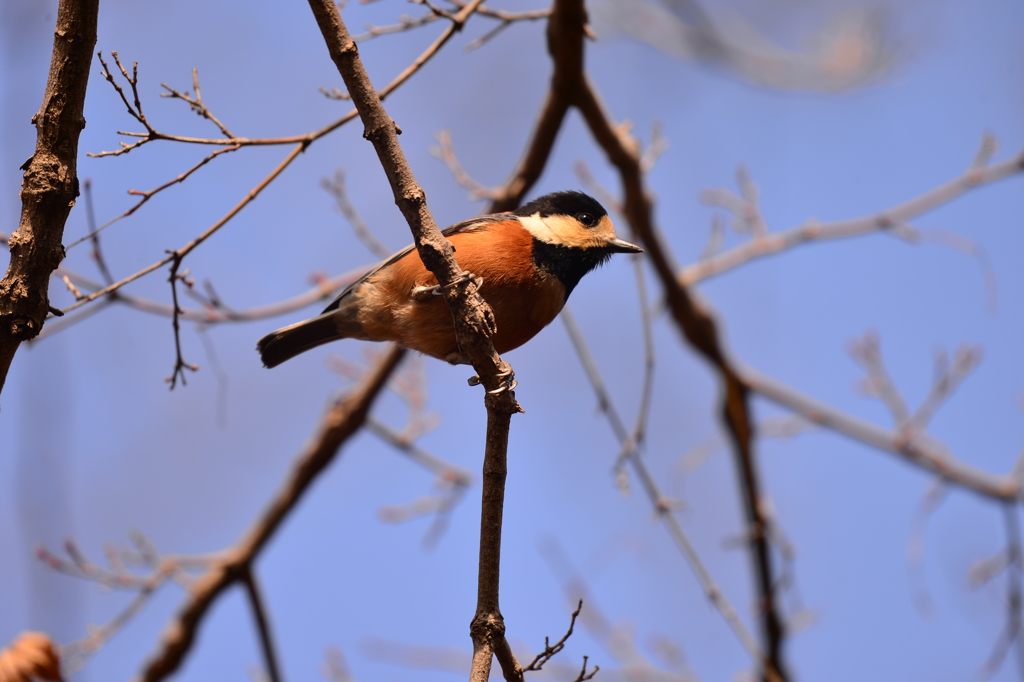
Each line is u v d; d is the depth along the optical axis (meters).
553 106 10.75
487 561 6.27
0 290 5.39
